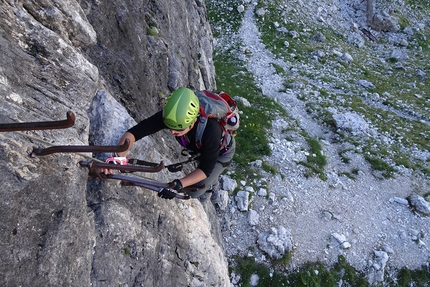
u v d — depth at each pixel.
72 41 4.96
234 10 30.61
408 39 33.12
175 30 12.39
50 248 3.48
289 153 16.50
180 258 6.41
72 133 4.11
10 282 3.01
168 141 8.52
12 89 3.44
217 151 4.09
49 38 4.09
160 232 5.85
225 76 23.38
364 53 30.59
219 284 7.42
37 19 4.19
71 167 3.83
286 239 12.59
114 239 4.74
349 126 19.14
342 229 13.62
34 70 3.85
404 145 18.64
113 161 4.06
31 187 3.25
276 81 23.48
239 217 13.18
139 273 5.20
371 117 20.70
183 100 3.72
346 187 15.33
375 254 13.04
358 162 16.83
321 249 12.83
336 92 23.52
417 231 13.98
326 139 18.72
